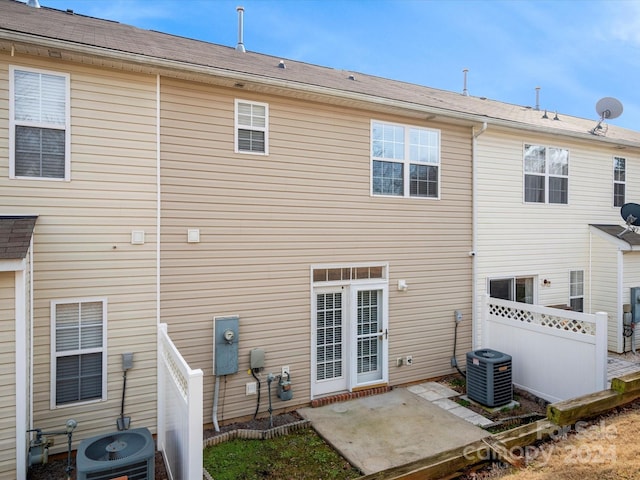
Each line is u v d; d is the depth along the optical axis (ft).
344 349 22.82
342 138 22.29
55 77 16.12
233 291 19.44
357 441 17.38
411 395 22.71
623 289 30.53
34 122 15.78
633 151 34.71
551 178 30.63
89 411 16.51
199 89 18.75
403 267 24.27
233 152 19.45
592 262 32.24
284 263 20.68
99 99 16.83
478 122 25.86
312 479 14.73
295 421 19.49
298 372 21.08
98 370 16.80
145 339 17.57
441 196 25.67
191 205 18.52
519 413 20.47
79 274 16.42
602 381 19.61
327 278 22.02
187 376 11.38
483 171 27.27
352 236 22.61
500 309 25.58
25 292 13.74
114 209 17.04
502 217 28.12
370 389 22.98
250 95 19.88
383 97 22.11
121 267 17.13
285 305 20.72
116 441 12.11
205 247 18.83
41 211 15.80
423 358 24.93
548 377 22.26
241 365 19.62
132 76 17.43
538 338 22.90
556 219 30.71
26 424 14.20
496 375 20.88
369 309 23.44
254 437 17.89
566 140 31.04
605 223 33.42
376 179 23.40
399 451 16.55
